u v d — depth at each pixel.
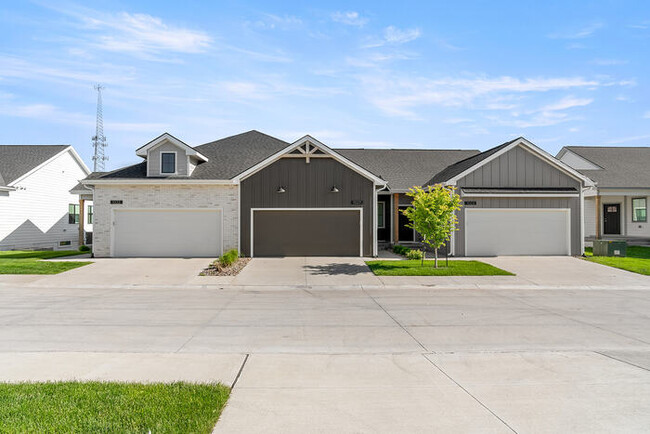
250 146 22.27
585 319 8.37
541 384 4.93
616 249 18.34
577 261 17.02
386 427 3.86
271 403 4.36
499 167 18.91
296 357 5.91
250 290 11.75
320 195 18.38
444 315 8.69
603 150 27.73
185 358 5.82
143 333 7.16
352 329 7.53
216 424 3.88
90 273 14.10
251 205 18.30
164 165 18.53
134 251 18.22
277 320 8.20
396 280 13.06
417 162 25.05
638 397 4.57
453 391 4.71
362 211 18.42
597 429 3.85
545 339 6.91
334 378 5.09
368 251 18.39
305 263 16.39
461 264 15.89
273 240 18.31
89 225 30.53
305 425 3.89
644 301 10.34
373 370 5.39
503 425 3.91
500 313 8.89
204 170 19.38
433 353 6.14
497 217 18.75
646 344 6.65
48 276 13.54
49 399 4.29
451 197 15.53
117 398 4.33
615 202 26.16
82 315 8.52
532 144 18.72
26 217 24.47
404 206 23.19
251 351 6.21
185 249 18.27
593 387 4.84
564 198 18.89
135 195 18.19
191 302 10.00
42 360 5.68
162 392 4.50
